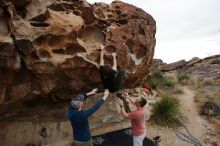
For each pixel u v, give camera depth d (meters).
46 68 6.97
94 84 8.05
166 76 18.36
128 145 7.71
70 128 8.39
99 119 8.85
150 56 9.75
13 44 6.27
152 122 10.09
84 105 8.57
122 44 8.15
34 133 8.01
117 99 9.21
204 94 13.76
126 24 8.68
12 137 7.76
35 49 6.58
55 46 6.98
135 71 8.91
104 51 7.76
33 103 7.85
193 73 19.86
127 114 6.84
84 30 7.83
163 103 10.47
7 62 6.30
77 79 7.69
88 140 5.87
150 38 9.36
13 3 6.79
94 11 8.23
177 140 9.23
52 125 8.23
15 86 6.96
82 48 7.38
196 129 10.13
